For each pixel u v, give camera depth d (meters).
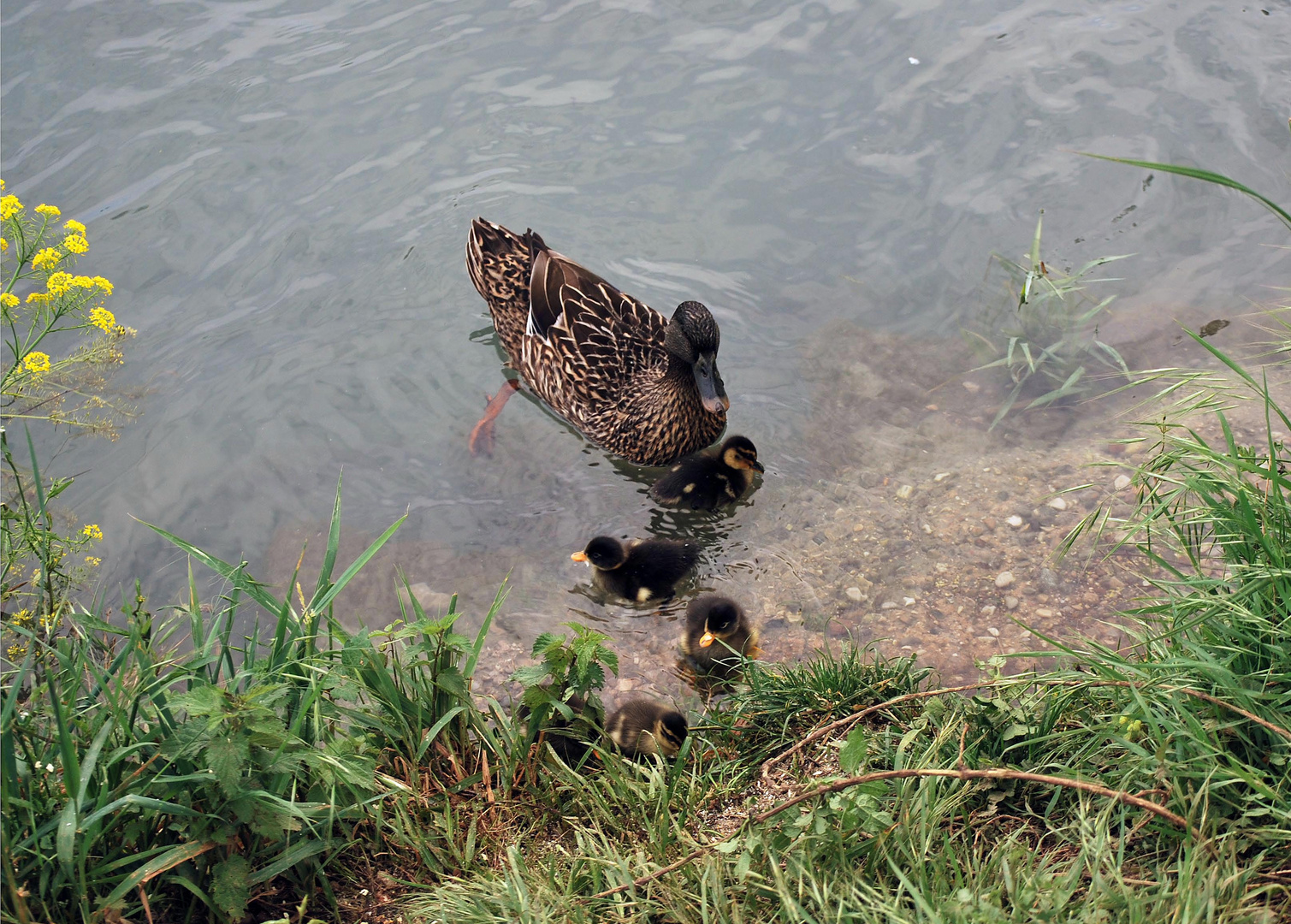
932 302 6.80
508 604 5.14
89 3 9.34
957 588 4.91
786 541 5.38
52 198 7.41
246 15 9.23
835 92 8.24
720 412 5.79
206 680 3.09
